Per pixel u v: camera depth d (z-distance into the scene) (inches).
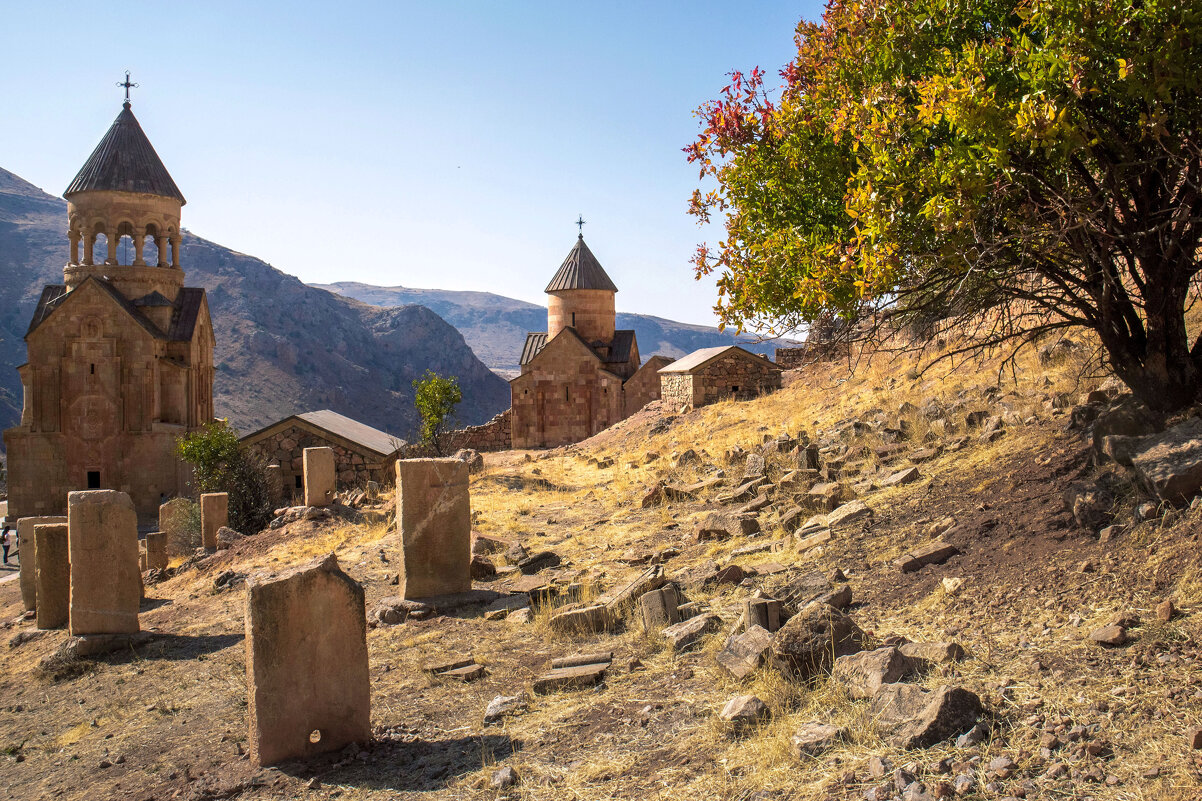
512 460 1256.2
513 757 227.0
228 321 6860.2
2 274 7042.3
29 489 1688.0
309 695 254.2
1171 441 268.7
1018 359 572.1
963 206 268.2
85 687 402.9
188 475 1694.1
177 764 274.8
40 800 270.5
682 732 218.5
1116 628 202.2
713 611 308.5
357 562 526.0
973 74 282.2
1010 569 264.4
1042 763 162.6
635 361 2017.7
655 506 565.9
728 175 402.3
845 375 860.6
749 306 400.2
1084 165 298.2
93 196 1756.9
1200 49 251.0
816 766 181.5
